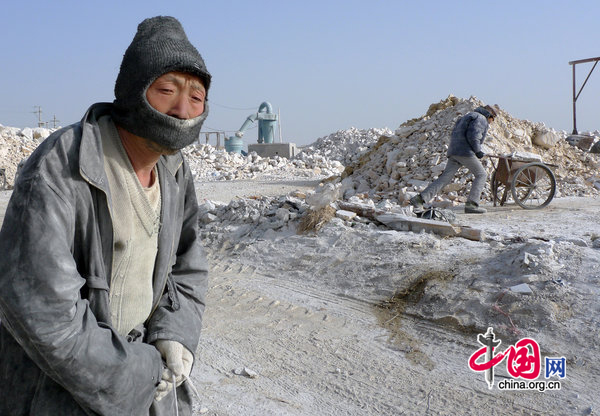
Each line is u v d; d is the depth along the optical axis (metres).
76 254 1.41
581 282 4.90
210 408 3.71
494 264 5.52
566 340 4.28
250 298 6.04
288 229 8.07
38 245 1.25
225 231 8.55
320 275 6.45
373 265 6.25
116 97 1.45
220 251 7.99
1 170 23.36
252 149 38.41
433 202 11.62
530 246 5.57
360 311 5.41
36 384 1.38
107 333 1.36
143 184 1.56
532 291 4.84
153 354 1.47
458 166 9.98
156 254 1.63
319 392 3.99
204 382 4.15
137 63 1.39
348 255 6.71
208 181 22.27
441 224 6.95
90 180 1.36
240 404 3.79
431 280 5.50
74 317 1.28
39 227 1.26
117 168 1.47
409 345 4.64
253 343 4.89
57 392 1.37
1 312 1.27
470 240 6.65
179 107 1.42
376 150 16.16
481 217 9.46
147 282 1.60
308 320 5.34
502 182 10.63
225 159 27.16
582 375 3.92
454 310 4.95
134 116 1.42
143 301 1.60
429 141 14.48
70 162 1.35
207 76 1.46
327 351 4.65
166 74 1.40
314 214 7.89
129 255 1.51
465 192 12.47
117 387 1.33
